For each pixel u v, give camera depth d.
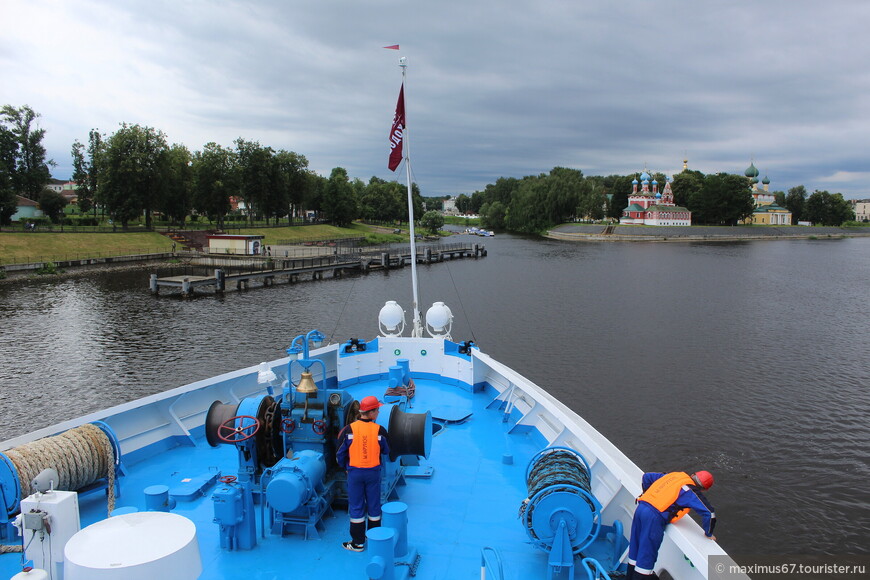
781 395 26.53
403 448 6.23
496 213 178.12
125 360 31.86
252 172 97.12
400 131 11.66
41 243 68.44
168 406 8.25
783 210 172.88
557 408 7.81
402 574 5.25
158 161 82.06
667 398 25.98
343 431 5.78
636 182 162.75
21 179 92.38
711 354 33.56
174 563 3.69
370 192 151.38
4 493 5.75
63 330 38.62
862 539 15.85
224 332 38.69
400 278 68.25
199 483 6.88
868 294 57.00
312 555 5.56
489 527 6.19
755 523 16.66
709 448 21.00
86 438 6.51
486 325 41.28
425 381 11.38
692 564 4.57
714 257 96.94
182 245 80.88
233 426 6.08
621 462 5.99
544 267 80.31
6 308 45.47
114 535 3.84
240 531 5.63
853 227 182.62
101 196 80.69
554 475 5.45
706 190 155.38
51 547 4.57
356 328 40.16
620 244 126.44
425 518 6.36
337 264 71.25
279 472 5.56
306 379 6.14
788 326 41.72
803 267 81.81
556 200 160.50
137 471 7.46
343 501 6.39
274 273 62.66
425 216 146.50
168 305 48.47
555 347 35.00
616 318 44.09
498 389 10.32
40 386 27.61
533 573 5.38
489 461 7.84
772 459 20.20
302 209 125.62
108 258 68.75
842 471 19.23
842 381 28.48
